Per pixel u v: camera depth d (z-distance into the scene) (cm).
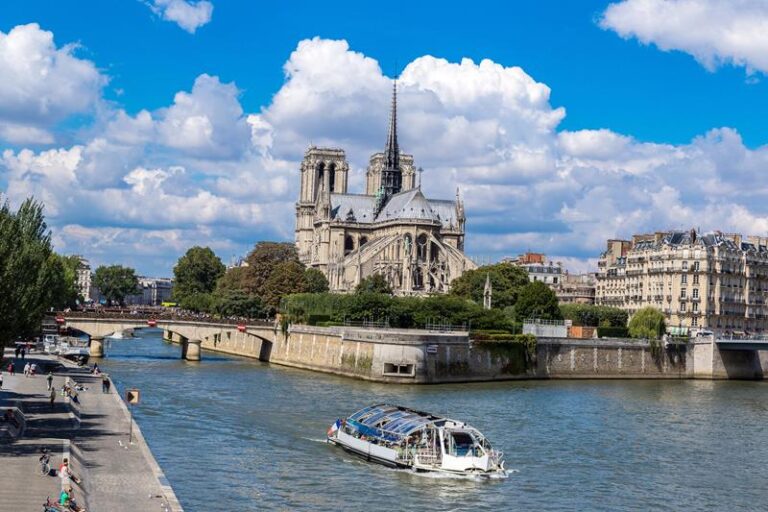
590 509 8625
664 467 10606
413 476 9656
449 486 9288
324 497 8625
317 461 10125
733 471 10569
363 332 19638
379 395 16188
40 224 11900
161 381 17112
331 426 11762
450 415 13888
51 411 11094
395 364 18950
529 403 15888
